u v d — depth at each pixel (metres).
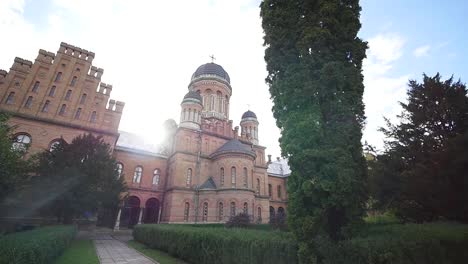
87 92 31.83
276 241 7.16
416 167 9.56
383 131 13.06
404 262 5.19
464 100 11.29
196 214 31.44
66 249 13.54
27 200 16.14
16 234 9.16
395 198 10.94
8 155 12.16
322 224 7.02
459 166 7.95
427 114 11.96
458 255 6.08
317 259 6.36
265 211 38.25
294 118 8.25
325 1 9.24
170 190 32.72
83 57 32.91
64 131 28.83
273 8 10.57
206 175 35.16
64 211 18.50
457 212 8.64
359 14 9.88
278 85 9.14
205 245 10.17
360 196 7.52
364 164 7.96
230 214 29.53
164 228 15.32
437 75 12.70
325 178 7.15
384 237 6.27
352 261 5.38
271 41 9.91
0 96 27.08
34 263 6.55
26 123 27.17
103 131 30.84
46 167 17.89
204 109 44.34
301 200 7.44
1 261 5.52
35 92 28.84
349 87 8.46
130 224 34.62
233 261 8.38
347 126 7.82
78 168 18.59
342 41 9.02
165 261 11.92
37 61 30.12
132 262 11.71
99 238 22.03
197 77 47.12
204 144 37.44
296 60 9.14
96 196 19.09
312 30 8.73
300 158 7.52
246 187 31.39
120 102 33.62
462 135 8.34
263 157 43.03
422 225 9.39
